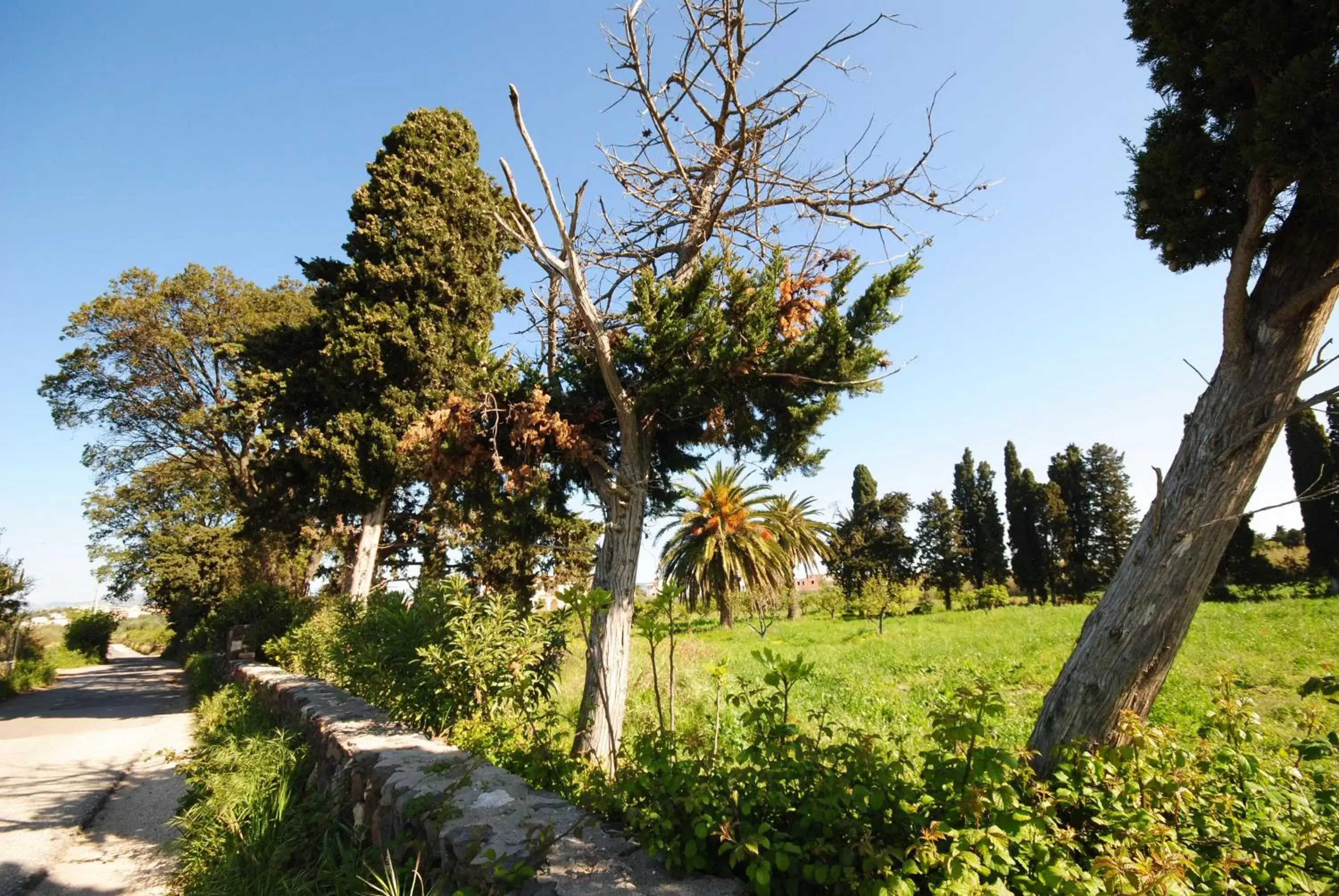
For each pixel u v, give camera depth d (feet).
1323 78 8.89
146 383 75.77
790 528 88.79
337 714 21.08
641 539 21.35
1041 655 39.99
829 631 80.79
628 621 20.39
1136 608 10.55
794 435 22.71
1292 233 10.53
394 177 53.98
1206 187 11.21
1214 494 10.35
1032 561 141.18
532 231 20.07
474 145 59.93
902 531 154.51
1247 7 9.86
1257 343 10.47
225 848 15.16
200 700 44.55
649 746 9.57
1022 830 7.42
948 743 7.73
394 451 48.14
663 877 8.24
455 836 9.96
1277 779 9.73
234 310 75.05
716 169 23.02
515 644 18.86
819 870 7.15
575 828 9.53
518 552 55.98
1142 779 8.57
